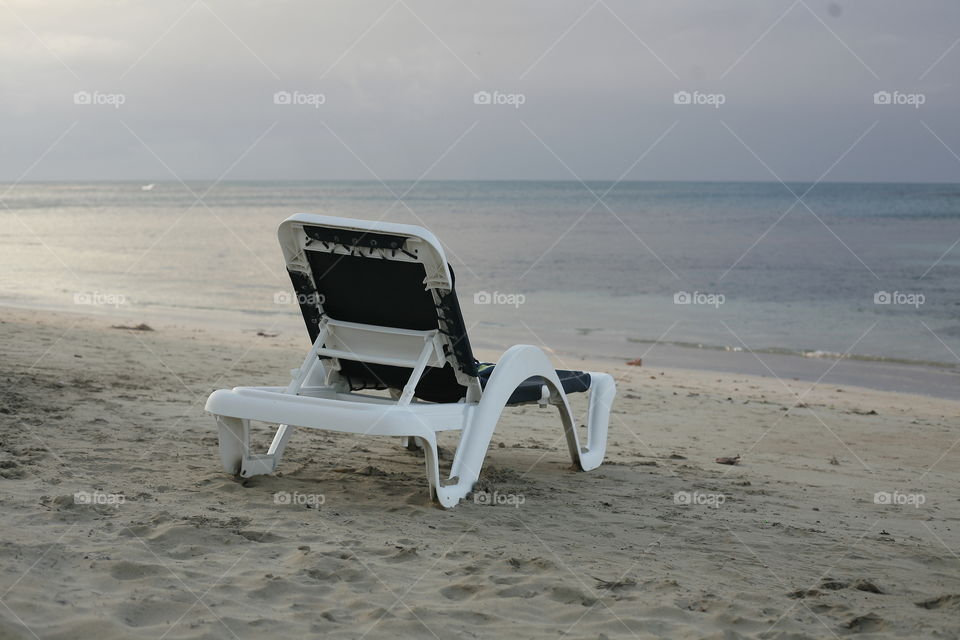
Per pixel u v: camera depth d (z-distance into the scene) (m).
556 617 3.04
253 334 14.30
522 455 6.29
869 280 24.59
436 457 4.50
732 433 7.89
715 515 4.82
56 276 23.84
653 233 45.50
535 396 5.38
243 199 107.50
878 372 12.66
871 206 73.69
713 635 2.92
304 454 5.74
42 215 65.25
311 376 5.18
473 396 4.97
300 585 3.18
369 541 3.84
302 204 90.75
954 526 4.89
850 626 3.10
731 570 3.77
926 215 59.44
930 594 3.57
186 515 3.99
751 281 24.55
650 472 5.96
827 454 7.12
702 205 78.38
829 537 4.47
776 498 5.37
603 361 13.13
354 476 5.18
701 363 13.17
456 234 44.88
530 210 73.06
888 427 8.57
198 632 2.67
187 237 41.06
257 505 4.34
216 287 21.97
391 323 4.86
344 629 2.79
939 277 25.20
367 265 4.63
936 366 13.20
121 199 108.94
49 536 3.48
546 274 26.25
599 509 4.80
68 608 2.75
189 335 13.60
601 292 22.25
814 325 17.20
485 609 3.08
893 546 4.36
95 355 10.00
